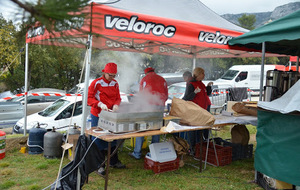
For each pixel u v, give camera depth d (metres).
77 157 2.88
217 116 4.65
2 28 7.20
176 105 3.93
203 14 4.16
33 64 11.68
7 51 8.30
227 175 3.90
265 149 3.31
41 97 8.66
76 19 0.96
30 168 3.98
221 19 4.49
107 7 2.81
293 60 7.45
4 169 3.89
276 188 3.18
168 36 3.39
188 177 3.78
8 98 8.39
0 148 4.36
